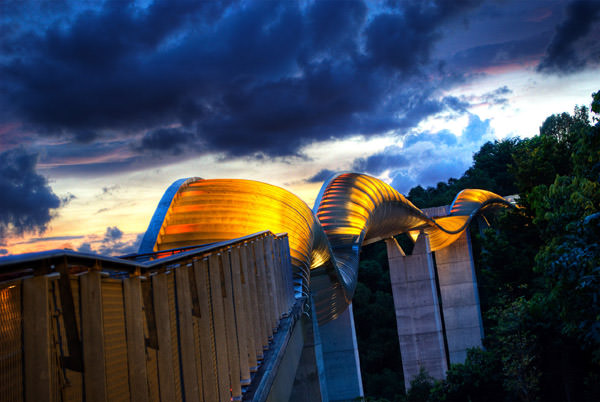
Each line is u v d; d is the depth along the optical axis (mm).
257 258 11812
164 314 5656
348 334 41500
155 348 5352
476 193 67438
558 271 14781
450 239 60875
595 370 28031
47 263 3359
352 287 33750
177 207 17828
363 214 39656
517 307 29922
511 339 29547
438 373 52719
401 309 54312
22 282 3160
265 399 8891
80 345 3674
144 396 4762
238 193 18734
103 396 3986
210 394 7133
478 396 31688
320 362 21062
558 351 29453
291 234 19750
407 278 54438
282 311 14594
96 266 4008
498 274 42531
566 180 22984
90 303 3943
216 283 8203
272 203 19375
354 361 41156
